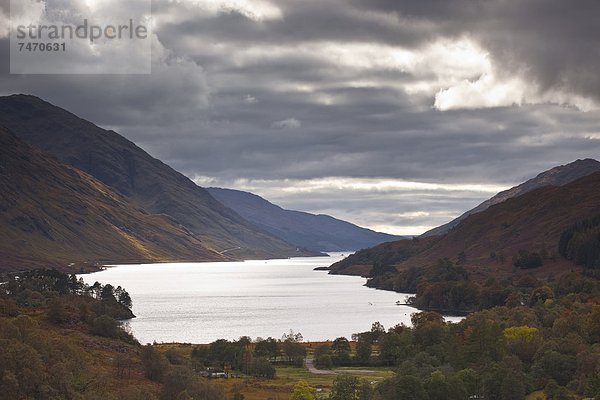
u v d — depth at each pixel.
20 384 162.00
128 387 185.75
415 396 187.50
